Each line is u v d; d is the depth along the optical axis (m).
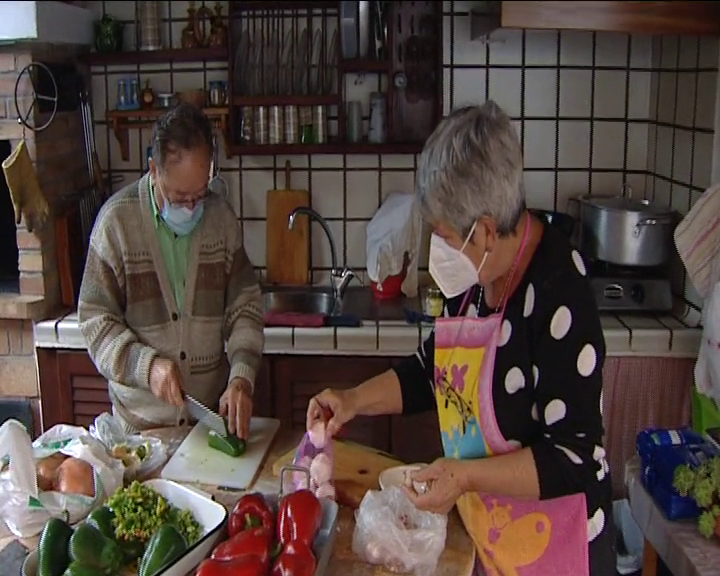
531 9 2.37
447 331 1.58
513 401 1.49
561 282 1.42
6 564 1.43
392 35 3.02
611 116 3.11
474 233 1.37
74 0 3.07
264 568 1.32
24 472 1.54
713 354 2.29
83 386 2.79
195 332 2.15
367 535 1.47
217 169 2.96
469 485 1.40
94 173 3.10
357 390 1.74
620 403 2.68
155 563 1.34
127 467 1.75
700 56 2.65
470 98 3.10
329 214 3.20
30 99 2.72
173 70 3.15
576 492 1.40
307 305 3.11
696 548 1.85
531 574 1.55
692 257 2.40
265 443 1.95
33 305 2.75
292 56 3.03
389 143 3.04
